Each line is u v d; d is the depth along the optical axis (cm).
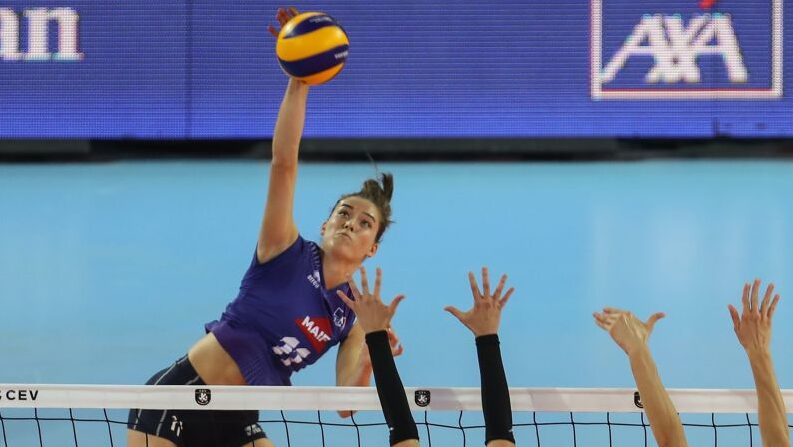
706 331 2677
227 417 1417
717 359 2455
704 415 1995
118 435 1906
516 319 2789
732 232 3897
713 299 2986
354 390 1364
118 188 4900
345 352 1473
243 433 1426
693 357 2470
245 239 3812
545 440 1891
